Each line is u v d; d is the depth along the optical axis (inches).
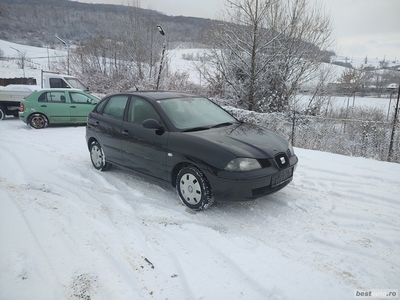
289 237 131.6
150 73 739.4
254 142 156.9
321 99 532.1
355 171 218.7
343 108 567.2
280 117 363.6
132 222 144.5
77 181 202.4
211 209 158.4
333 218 148.0
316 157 260.8
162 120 170.9
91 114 229.3
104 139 210.1
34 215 148.0
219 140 153.6
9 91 504.7
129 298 94.5
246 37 526.6
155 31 790.5
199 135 158.1
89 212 154.0
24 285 99.1
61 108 425.7
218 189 144.9
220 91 582.2
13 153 274.1
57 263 110.8
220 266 110.7
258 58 519.8
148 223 143.7
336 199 169.9
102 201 169.2
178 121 172.1
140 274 106.4
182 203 165.2
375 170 220.2
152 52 775.7
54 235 129.9
